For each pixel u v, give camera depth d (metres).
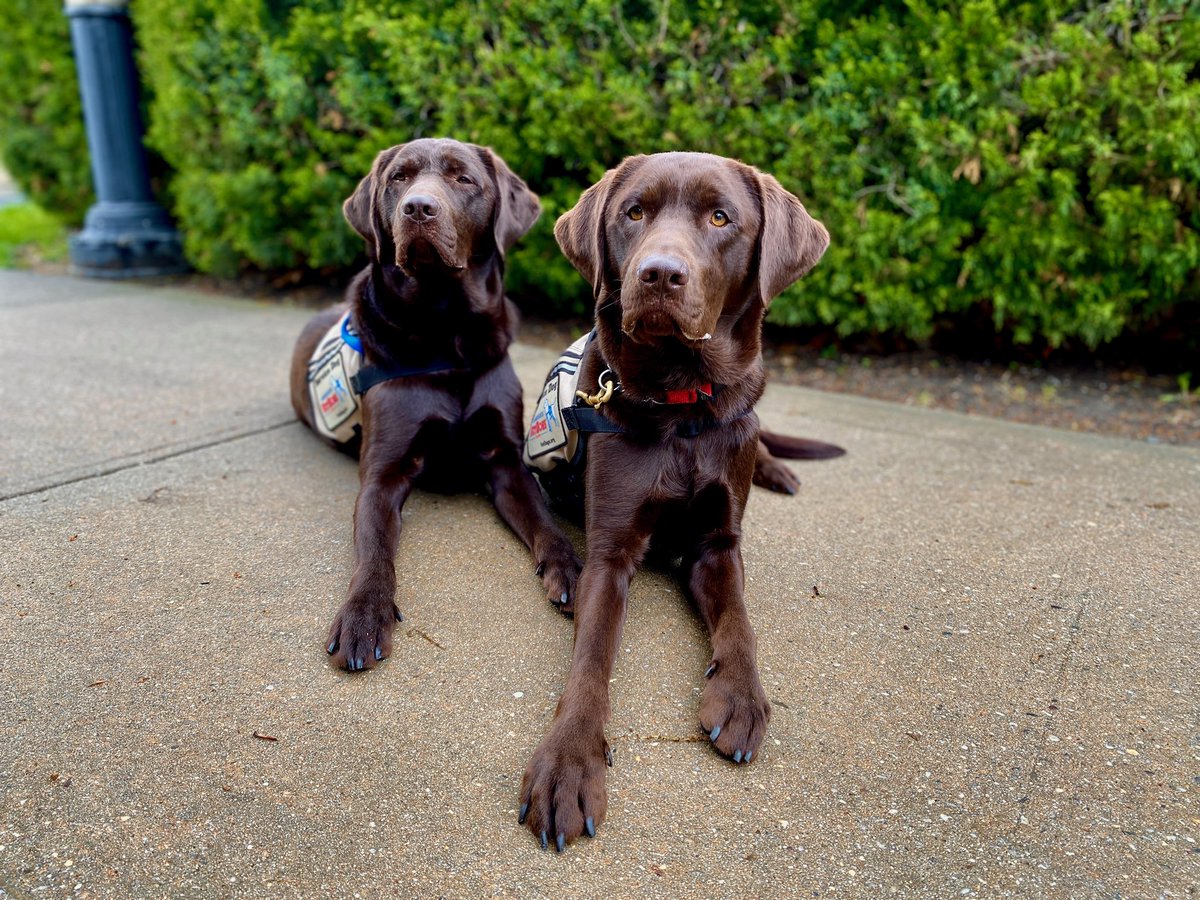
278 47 2.04
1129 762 0.69
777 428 1.44
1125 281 1.55
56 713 0.72
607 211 0.87
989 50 1.46
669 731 0.72
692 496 0.87
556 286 1.97
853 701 0.76
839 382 1.73
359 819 0.62
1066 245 1.49
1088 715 0.74
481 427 1.10
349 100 1.92
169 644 0.81
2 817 0.61
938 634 0.86
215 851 0.59
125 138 2.59
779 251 0.86
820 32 1.57
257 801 0.64
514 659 0.80
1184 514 1.12
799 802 0.65
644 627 0.86
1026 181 1.47
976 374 1.75
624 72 1.69
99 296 2.38
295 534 1.02
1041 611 0.90
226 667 0.78
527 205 1.19
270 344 1.90
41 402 1.46
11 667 0.77
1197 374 1.70
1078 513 1.12
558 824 0.61
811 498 1.17
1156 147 1.38
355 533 0.95
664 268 0.74
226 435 1.33
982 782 0.67
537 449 1.02
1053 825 0.63
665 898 0.57
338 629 0.81
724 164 0.86
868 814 0.64
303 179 2.06
